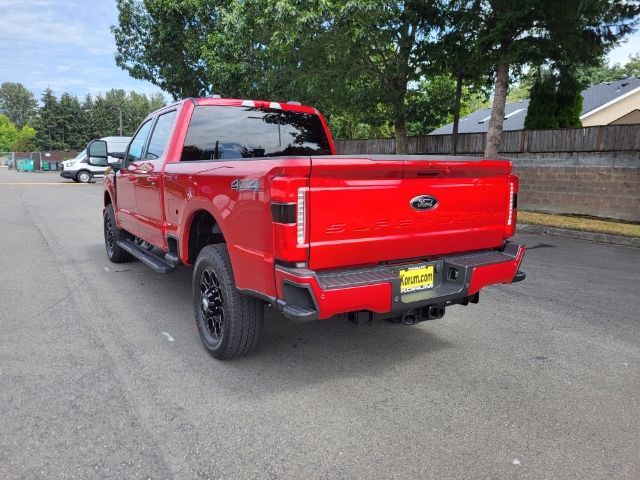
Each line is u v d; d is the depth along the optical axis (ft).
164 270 16.37
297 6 37.14
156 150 17.75
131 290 19.53
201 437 9.51
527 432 9.83
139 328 15.35
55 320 15.98
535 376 12.34
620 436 9.73
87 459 8.78
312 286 9.82
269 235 10.34
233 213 11.53
